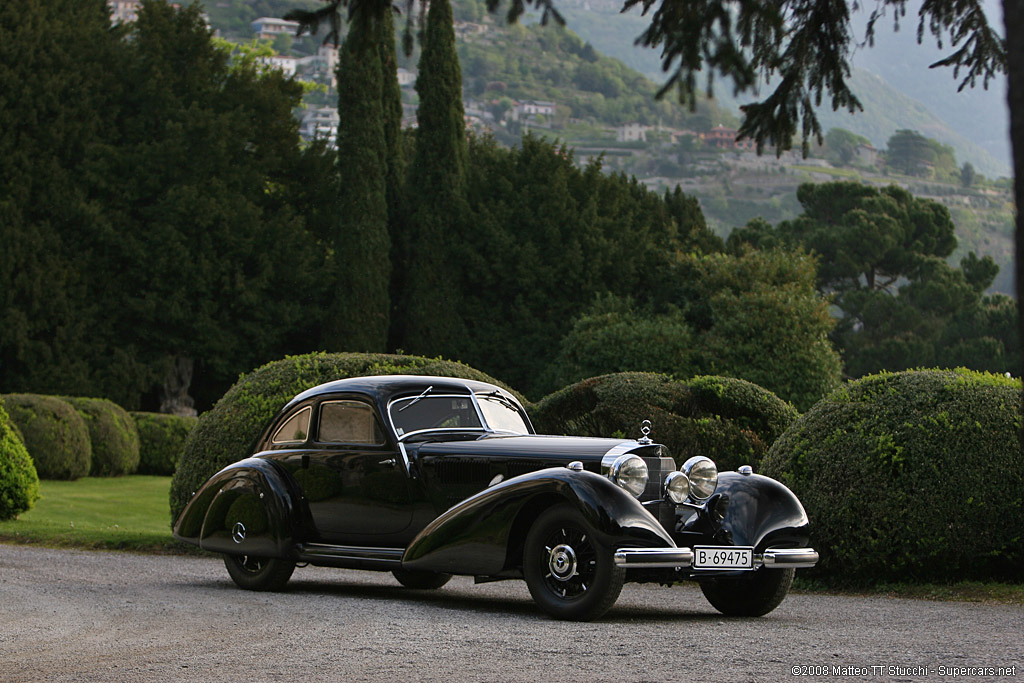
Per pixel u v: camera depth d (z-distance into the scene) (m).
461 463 7.46
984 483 8.66
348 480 7.97
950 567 8.74
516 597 8.27
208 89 38.09
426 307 40.22
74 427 23.08
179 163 36.75
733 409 11.94
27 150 34.66
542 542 6.63
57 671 4.77
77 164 35.56
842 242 56.38
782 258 35.06
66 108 35.50
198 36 38.19
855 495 8.85
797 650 5.26
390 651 5.23
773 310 31.88
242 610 6.93
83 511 16.50
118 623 6.31
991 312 53.53
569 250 39.25
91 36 37.25
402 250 41.78
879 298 53.28
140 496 19.98
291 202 40.34
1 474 14.11
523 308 39.56
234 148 37.72
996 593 8.20
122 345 36.06
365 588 8.84
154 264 35.44
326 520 8.09
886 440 8.89
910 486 8.69
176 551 11.76
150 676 4.62
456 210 40.69
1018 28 2.37
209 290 36.41
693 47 8.39
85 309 34.97
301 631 5.94
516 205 40.38
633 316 36.19
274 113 39.53
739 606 7.13
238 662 4.95
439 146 41.22
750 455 11.49
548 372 36.06
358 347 38.69
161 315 35.56
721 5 8.30
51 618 6.52
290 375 11.68
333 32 8.60
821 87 8.86
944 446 8.73
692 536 6.94
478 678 4.50
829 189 60.62
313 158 40.12
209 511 8.54
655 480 7.07
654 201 42.69
